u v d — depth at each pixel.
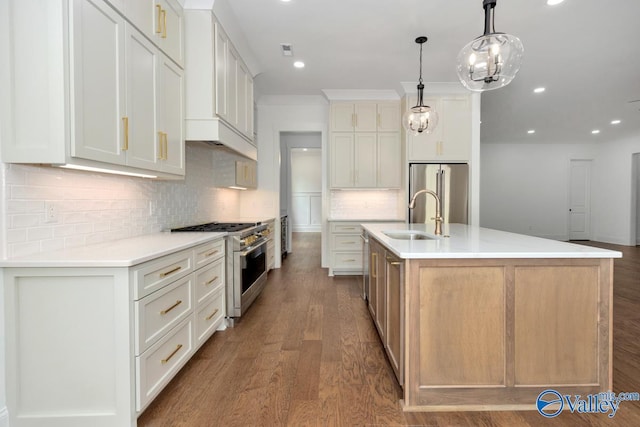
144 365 1.58
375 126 4.79
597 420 1.62
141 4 1.97
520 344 1.71
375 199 5.20
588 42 3.12
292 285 4.16
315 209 11.05
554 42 3.12
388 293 2.13
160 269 1.73
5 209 1.49
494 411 1.69
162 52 2.21
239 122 3.17
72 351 1.49
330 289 3.97
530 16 2.71
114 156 1.73
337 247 4.67
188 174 3.32
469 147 4.48
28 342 1.48
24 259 1.48
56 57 1.42
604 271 1.70
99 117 1.63
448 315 1.70
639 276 4.41
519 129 6.61
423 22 2.87
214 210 4.00
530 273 1.70
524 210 8.17
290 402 1.76
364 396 1.81
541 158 8.15
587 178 8.27
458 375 1.71
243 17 2.80
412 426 1.58
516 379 1.72
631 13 2.65
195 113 2.54
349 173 4.80
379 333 2.50
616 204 7.64
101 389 1.49
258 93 4.83
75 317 1.48
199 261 2.24
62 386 1.49
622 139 7.48
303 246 7.67
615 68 3.71
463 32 3.03
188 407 1.71
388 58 3.60
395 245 1.91
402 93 4.57
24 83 1.43
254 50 3.40
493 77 1.98
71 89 1.45
